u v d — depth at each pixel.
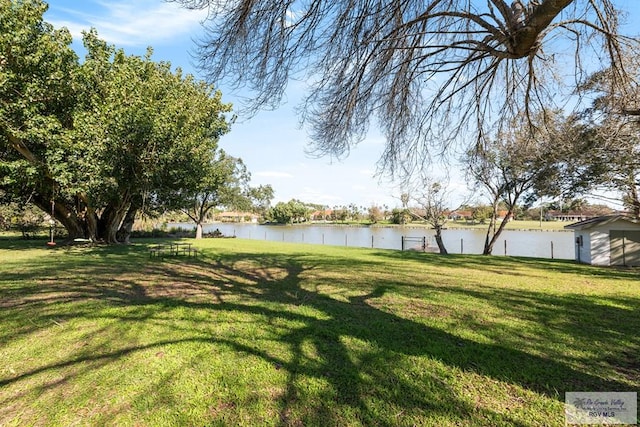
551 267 12.86
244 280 8.73
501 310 5.91
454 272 10.70
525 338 4.49
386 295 7.03
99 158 13.37
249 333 4.48
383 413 2.75
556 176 14.73
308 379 3.26
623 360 3.82
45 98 13.24
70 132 13.08
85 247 17.08
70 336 4.32
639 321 5.32
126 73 14.62
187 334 4.42
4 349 3.90
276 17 3.94
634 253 14.14
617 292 7.75
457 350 4.02
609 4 4.28
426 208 20.41
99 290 7.13
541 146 8.41
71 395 2.96
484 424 2.62
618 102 5.11
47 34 13.02
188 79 18.52
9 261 11.54
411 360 3.72
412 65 5.09
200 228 29.25
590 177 13.75
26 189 16.55
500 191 18.55
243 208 34.19
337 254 16.08
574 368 3.60
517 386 3.20
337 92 4.90
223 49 4.04
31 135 12.45
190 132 15.93
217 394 2.99
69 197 17.78
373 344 4.16
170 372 3.37
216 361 3.61
